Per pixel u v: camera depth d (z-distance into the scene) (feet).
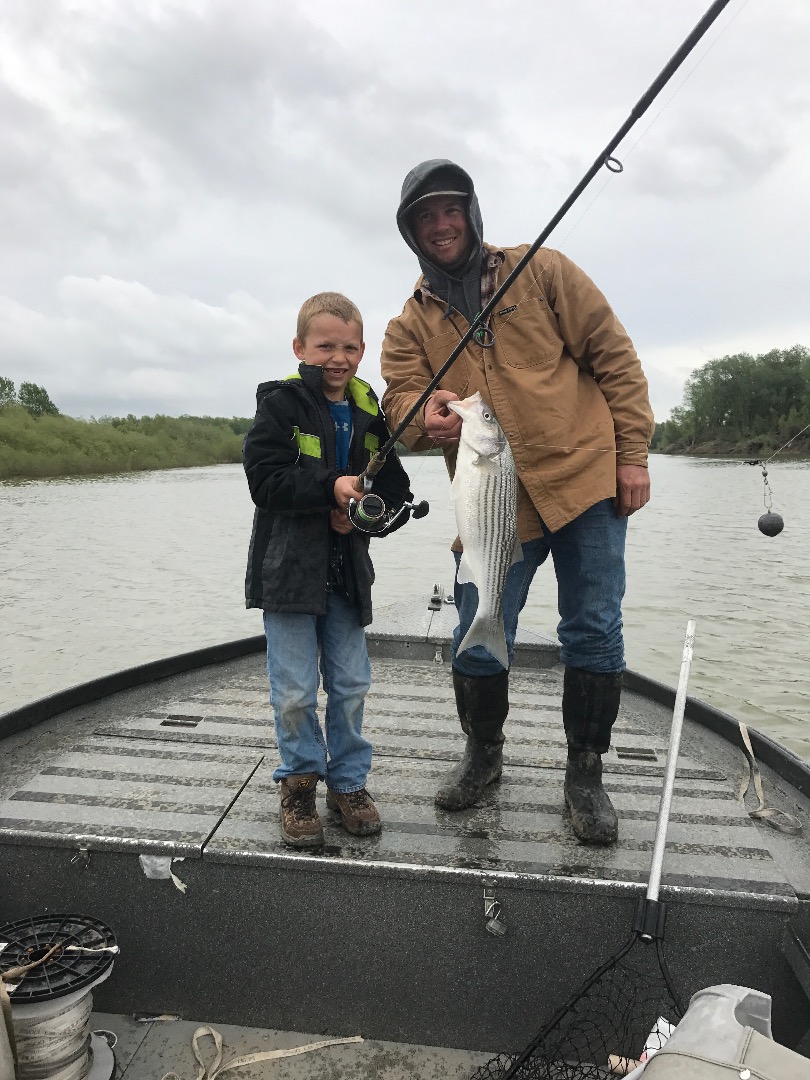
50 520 73.15
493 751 8.37
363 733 10.24
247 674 12.73
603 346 7.67
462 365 7.92
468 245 7.80
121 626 29.81
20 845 6.98
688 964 6.54
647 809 8.20
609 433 7.58
